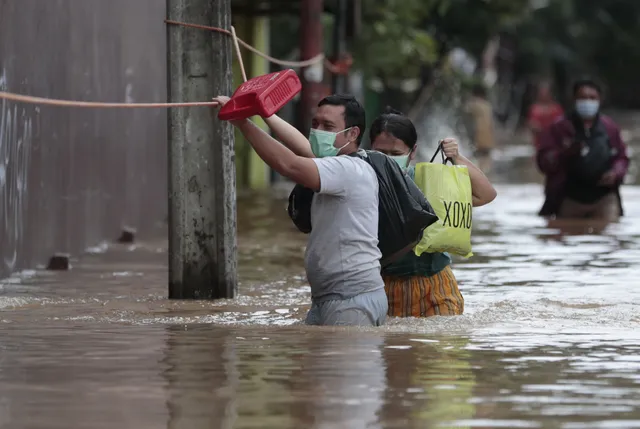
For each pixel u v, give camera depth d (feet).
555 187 77.00
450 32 143.84
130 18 71.51
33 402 23.88
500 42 277.64
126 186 69.97
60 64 55.67
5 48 47.06
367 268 34.71
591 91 74.79
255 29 115.14
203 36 42.57
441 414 23.04
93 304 40.40
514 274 50.01
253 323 35.58
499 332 33.53
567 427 22.24
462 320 36.04
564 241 64.03
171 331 33.50
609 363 28.53
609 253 58.34
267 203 93.56
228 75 42.91
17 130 49.03
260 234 68.85
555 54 289.53
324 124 35.09
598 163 74.84
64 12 56.29
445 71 148.46
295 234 68.90
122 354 29.40
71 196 57.62
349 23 99.30
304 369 27.37
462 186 36.81
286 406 23.57
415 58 123.13
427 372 27.20
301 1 95.35
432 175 36.47
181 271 42.34
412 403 23.98
